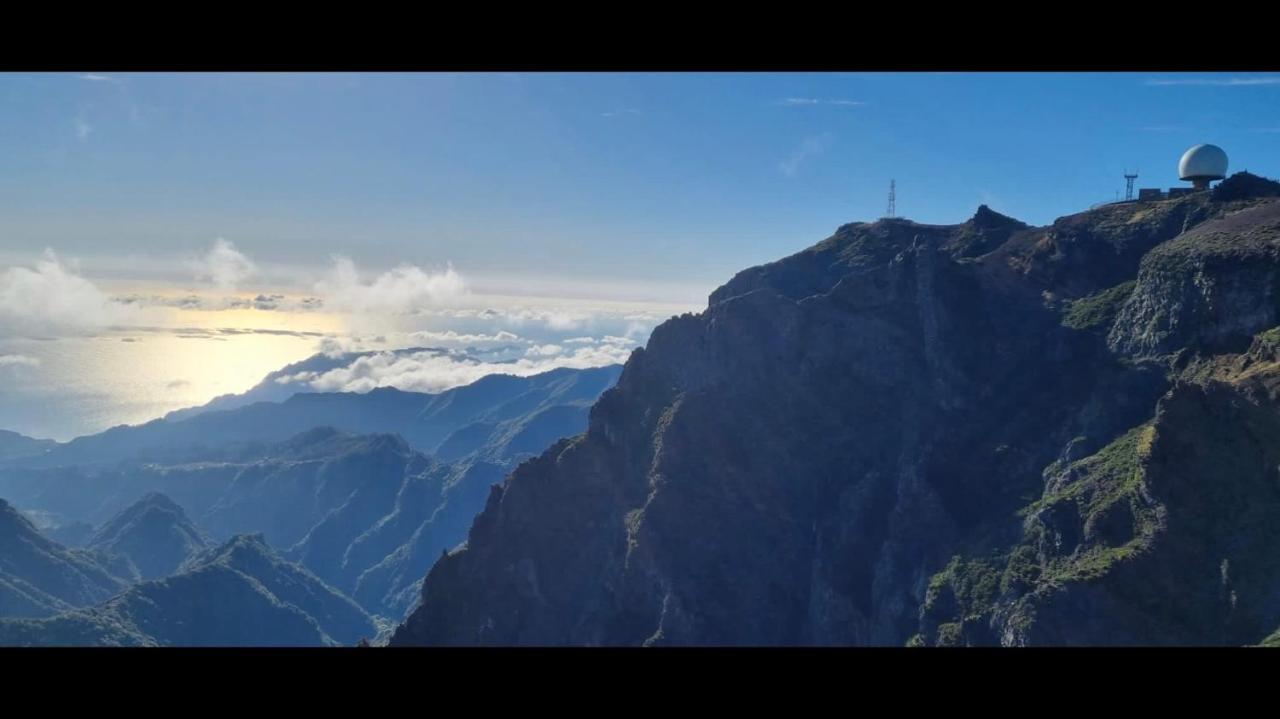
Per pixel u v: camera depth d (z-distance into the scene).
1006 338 166.50
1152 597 111.88
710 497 164.62
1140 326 150.62
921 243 184.38
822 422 170.50
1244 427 118.19
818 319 179.38
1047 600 115.25
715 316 186.38
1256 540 110.94
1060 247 179.25
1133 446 131.00
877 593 143.38
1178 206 173.00
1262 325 132.38
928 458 152.75
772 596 154.00
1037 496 140.38
